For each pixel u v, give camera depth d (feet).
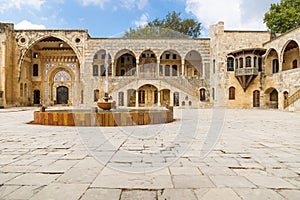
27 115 54.70
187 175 11.30
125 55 116.47
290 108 75.97
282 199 8.62
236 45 99.71
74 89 122.52
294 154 15.70
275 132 26.76
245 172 11.82
